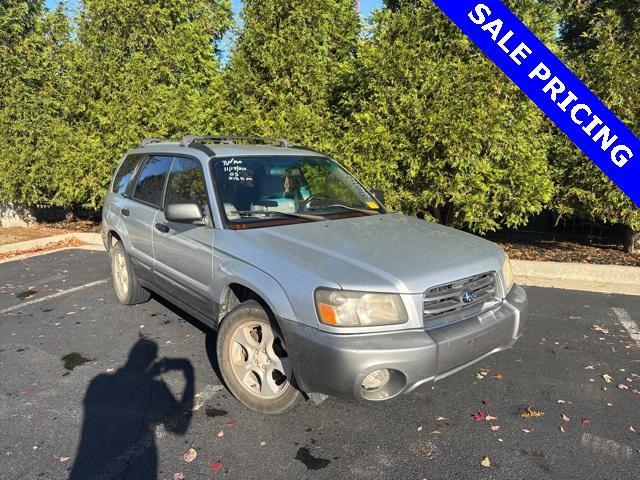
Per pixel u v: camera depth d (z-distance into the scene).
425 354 2.66
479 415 3.23
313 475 2.69
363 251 3.09
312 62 7.47
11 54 9.70
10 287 6.24
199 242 3.69
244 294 3.51
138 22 8.86
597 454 2.83
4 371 3.92
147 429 3.12
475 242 3.48
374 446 2.93
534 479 2.64
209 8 9.65
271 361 3.13
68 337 4.58
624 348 4.22
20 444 2.96
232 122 7.66
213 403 3.42
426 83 6.34
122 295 5.46
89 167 9.05
